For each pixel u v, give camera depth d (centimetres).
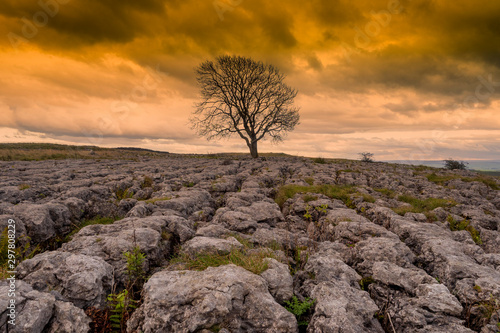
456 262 549
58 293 432
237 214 895
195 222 940
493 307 416
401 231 811
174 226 792
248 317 395
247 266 514
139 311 404
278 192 1466
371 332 398
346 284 483
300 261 670
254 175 2052
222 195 1430
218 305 382
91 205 1105
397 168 3103
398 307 448
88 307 441
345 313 396
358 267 609
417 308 425
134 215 891
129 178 1603
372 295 500
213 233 751
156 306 388
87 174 1798
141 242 632
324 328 380
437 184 2109
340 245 719
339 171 2436
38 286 459
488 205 1422
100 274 482
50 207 904
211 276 445
